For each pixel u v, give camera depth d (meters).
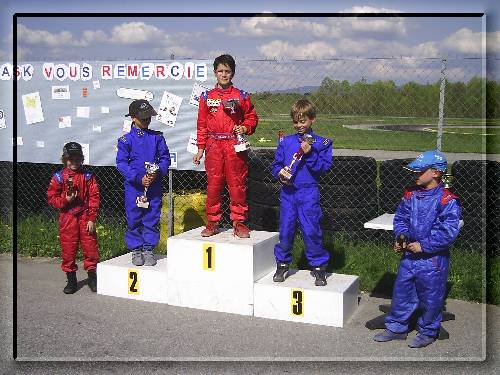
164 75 6.61
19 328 4.43
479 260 5.90
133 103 5.29
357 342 4.18
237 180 5.03
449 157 12.57
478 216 6.14
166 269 5.16
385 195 6.52
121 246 6.77
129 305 5.02
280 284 4.71
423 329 4.14
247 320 4.65
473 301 5.10
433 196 4.06
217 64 4.99
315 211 4.69
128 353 3.96
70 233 5.28
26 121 7.30
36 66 7.15
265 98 6.35
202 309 4.92
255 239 4.97
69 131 7.16
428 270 4.05
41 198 8.20
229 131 5.00
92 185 5.32
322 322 4.54
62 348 4.05
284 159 4.74
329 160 4.71
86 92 6.99
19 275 5.94
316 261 4.72
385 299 5.18
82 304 5.04
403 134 17.16
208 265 4.86
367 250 6.23
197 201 6.67
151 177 5.09
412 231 4.10
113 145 7.01
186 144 6.60
